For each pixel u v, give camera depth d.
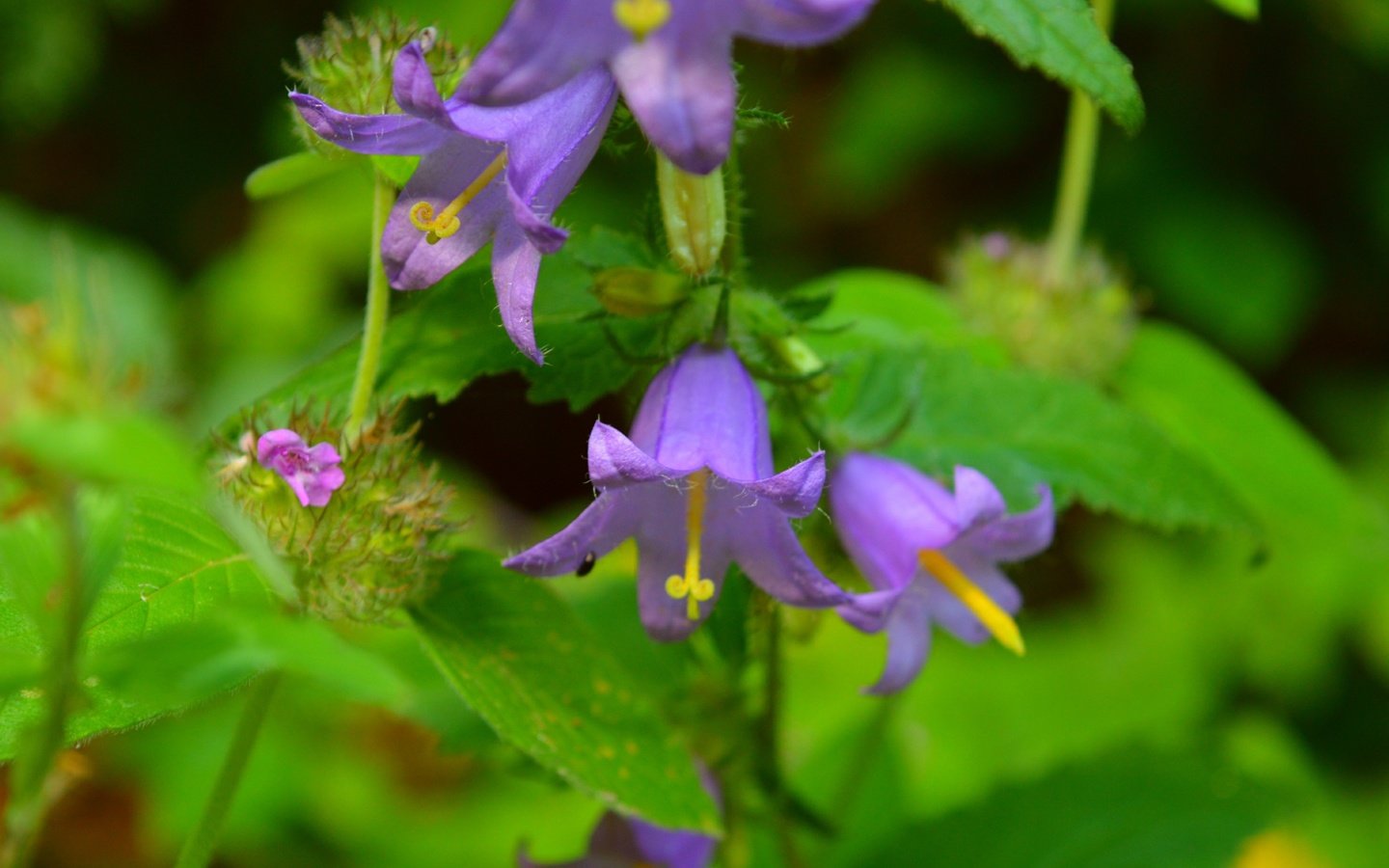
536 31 0.45
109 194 1.18
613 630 0.55
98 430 0.42
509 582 0.51
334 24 0.50
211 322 1.04
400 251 0.48
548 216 0.47
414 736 0.82
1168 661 0.92
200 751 0.81
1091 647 0.93
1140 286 1.11
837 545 0.52
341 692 0.44
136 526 0.48
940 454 0.53
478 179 0.48
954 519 0.50
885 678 0.50
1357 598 0.95
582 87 0.47
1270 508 0.63
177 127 1.19
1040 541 0.51
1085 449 0.54
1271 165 1.15
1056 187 1.13
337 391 0.51
